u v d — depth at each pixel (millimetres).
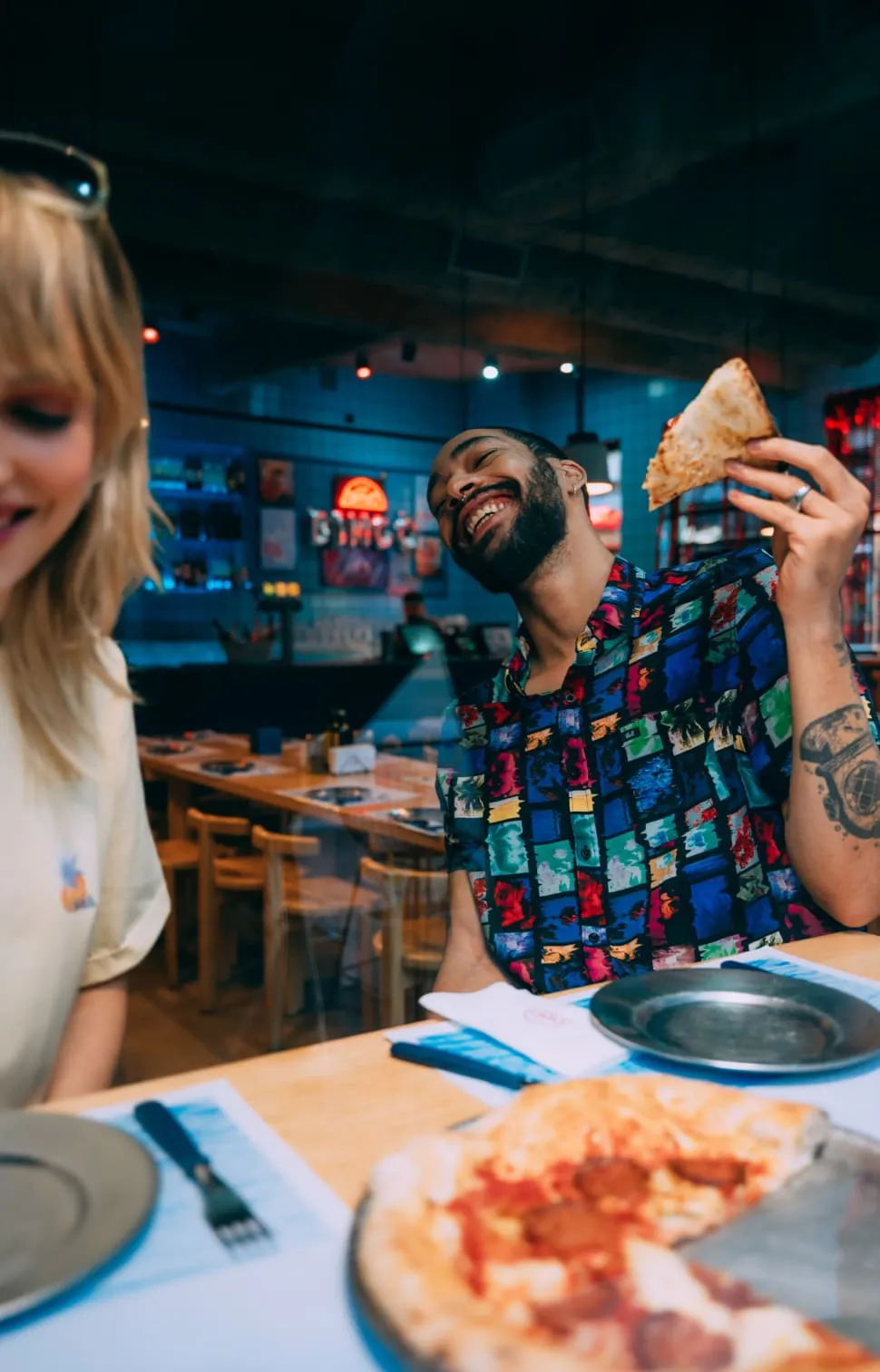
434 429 12633
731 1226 535
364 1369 460
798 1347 432
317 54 5285
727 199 6902
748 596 1369
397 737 4805
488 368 9062
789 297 7758
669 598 1432
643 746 1378
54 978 997
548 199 5770
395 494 12312
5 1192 581
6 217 719
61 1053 1072
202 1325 491
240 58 5070
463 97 5785
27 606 998
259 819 4426
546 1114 631
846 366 9242
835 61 4605
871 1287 486
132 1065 3143
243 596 11047
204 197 5703
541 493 1411
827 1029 844
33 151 754
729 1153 601
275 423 8508
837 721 1159
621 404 11461
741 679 1345
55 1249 523
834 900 1196
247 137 5141
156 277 7004
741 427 1152
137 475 1020
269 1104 730
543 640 1496
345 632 11930
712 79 4992
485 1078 771
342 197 5703
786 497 1166
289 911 3271
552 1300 467
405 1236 502
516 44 5477
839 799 1150
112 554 1020
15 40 4590
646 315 7840
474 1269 492
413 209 5949
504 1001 937
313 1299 512
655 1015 884
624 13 5098
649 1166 590
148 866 1175
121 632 10180
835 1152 613
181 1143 660
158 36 4863
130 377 844
